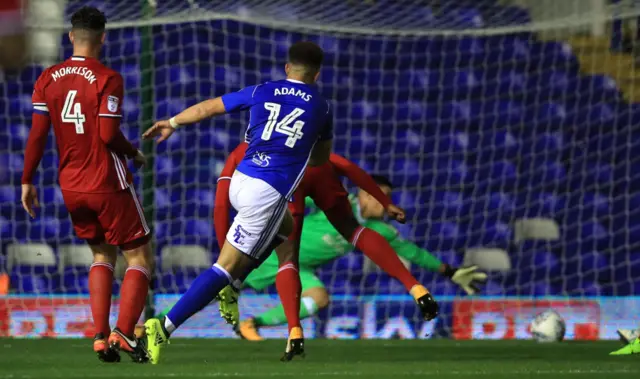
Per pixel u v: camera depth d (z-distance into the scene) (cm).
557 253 3716
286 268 1825
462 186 4038
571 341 2736
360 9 3684
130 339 1683
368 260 3431
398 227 3834
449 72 4278
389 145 4184
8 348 2270
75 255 3509
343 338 2872
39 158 1738
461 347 2412
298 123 1641
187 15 3216
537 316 2683
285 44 4241
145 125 2919
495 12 3912
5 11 3931
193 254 3503
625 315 2920
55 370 1542
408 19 3772
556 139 4156
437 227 3872
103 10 3556
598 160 4100
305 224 2705
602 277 3778
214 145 3991
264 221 1616
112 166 1702
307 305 2638
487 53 4281
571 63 4241
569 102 4209
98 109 1683
